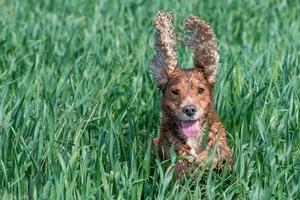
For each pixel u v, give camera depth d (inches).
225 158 432.1
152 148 449.7
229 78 525.7
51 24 761.6
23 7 858.8
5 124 446.0
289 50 634.2
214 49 436.8
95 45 658.2
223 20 783.1
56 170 402.0
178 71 438.9
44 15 816.9
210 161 414.6
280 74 562.6
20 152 430.6
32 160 409.1
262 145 446.6
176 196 389.4
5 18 802.8
